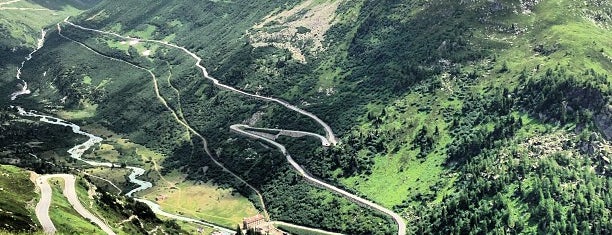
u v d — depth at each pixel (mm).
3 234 183000
